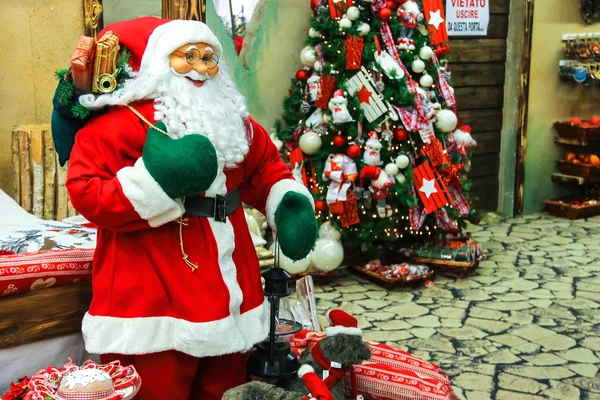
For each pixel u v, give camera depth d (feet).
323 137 14.42
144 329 6.25
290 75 16.19
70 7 11.87
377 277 14.64
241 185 7.48
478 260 15.47
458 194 15.47
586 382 10.30
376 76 14.24
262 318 6.93
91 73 6.09
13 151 10.89
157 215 5.97
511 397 9.81
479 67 20.34
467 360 11.05
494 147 21.15
